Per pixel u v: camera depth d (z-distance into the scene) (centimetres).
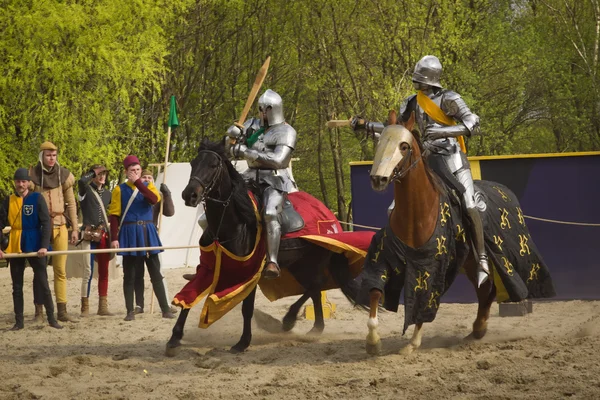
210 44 4253
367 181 1714
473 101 3856
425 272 1015
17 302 1413
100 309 1594
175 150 4053
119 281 2166
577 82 4344
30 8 2806
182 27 4078
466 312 1544
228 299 1084
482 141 4144
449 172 1079
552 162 1664
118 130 3391
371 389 881
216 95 4394
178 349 1132
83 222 1588
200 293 1100
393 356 1060
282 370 997
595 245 1653
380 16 3972
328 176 5191
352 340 1223
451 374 937
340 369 996
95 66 2936
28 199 1410
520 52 4209
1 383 971
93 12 2944
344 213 4575
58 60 2864
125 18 3094
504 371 930
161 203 1602
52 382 973
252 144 1170
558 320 1394
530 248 1153
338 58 4178
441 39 3866
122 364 1073
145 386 937
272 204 1127
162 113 3950
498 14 4291
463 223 1070
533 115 4584
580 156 1656
